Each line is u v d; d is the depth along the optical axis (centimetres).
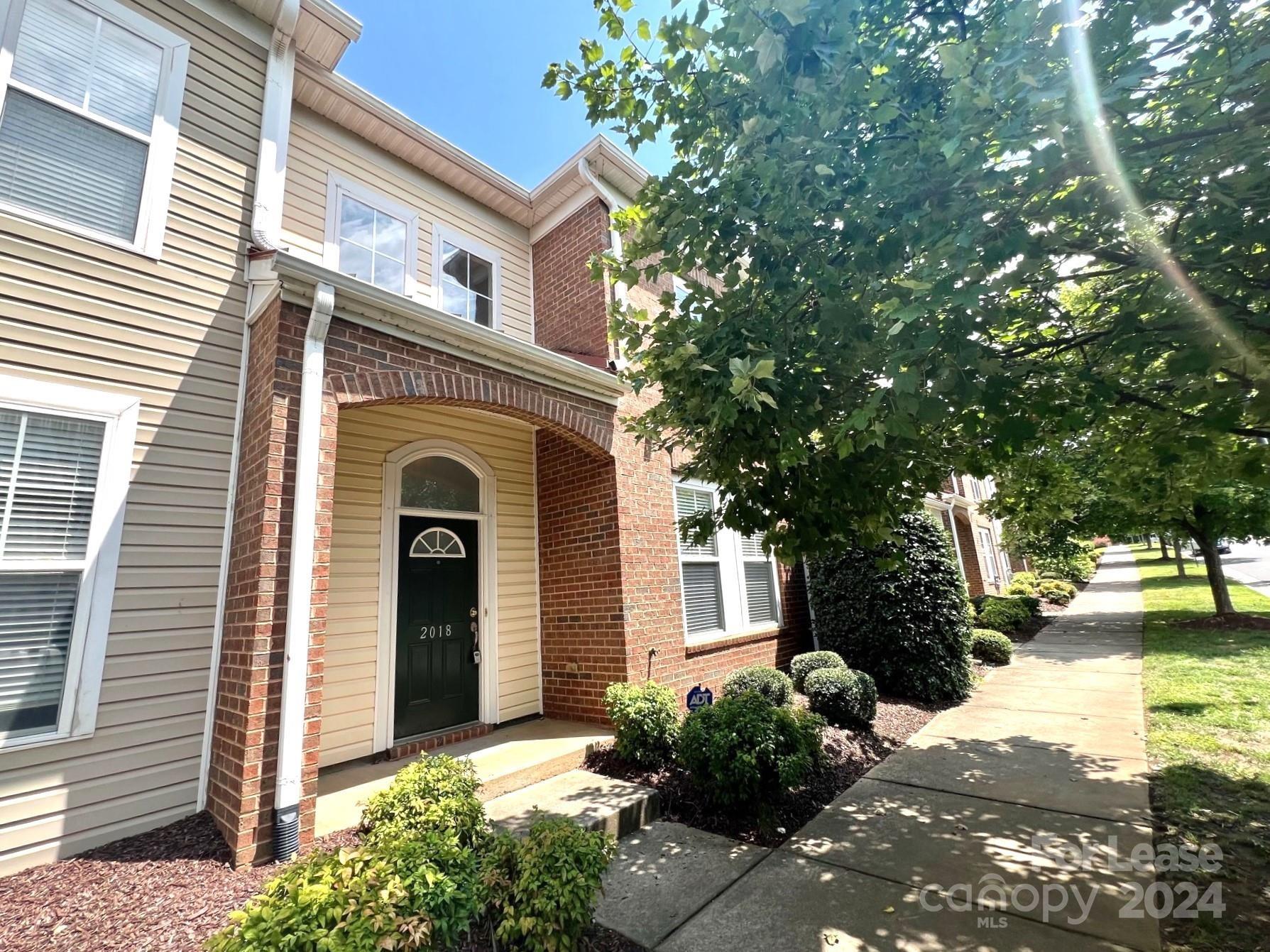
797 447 295
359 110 612
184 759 389
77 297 394
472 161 705
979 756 543
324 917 207
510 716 626
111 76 434
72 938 257
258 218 483
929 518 810
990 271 257
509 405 537
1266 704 621
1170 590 1956
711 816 437
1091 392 307
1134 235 273
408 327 463
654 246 342
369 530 555
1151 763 489
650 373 376
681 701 658
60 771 347
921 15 286
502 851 280
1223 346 263
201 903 285
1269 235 241
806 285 311
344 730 507
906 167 259
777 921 304
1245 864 333
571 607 653
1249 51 235
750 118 275
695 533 407
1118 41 226
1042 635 1271
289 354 399
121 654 376
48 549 361
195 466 425
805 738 457
